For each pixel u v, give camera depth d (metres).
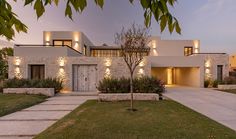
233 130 5.03
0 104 8.74
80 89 14.84
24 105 8.86
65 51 15.20
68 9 1.42
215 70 17.77
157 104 9.00
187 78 20.06
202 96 11.73
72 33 19.14
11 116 6.91
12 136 4.80
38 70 14.88
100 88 11.49
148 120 6.00
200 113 7.09
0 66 23.58
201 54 17.86
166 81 23.94
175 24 1.39
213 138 4.40
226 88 15.92
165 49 22.94
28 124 5.86
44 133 4.78
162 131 4.90
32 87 12.66
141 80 11.78
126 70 14.63
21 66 14.52
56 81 13.44
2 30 1.33
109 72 14.62
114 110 7.58
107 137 4.48
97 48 25.52
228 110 7.69
